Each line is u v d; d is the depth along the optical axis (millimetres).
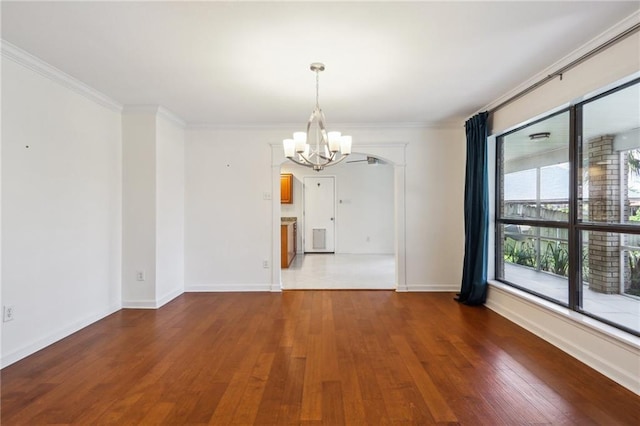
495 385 2275
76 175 3293
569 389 2219
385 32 2322
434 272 4914
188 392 2209
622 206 2459
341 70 2949
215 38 2395
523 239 3668
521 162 3697
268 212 4914
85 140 3416
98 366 2566
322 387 2270
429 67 2896
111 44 2482
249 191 4898
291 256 7699
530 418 1924
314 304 4242
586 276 2758
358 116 4449
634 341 2189
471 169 4246
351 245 9156
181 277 4781
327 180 9148
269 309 4035
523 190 3664
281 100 3764
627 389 2207
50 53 2627
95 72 2988
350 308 4070
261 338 3127
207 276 4895
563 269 3045
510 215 3918
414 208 4910
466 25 2240
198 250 4891
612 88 2471
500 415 1954
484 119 3992
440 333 3229
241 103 3881
